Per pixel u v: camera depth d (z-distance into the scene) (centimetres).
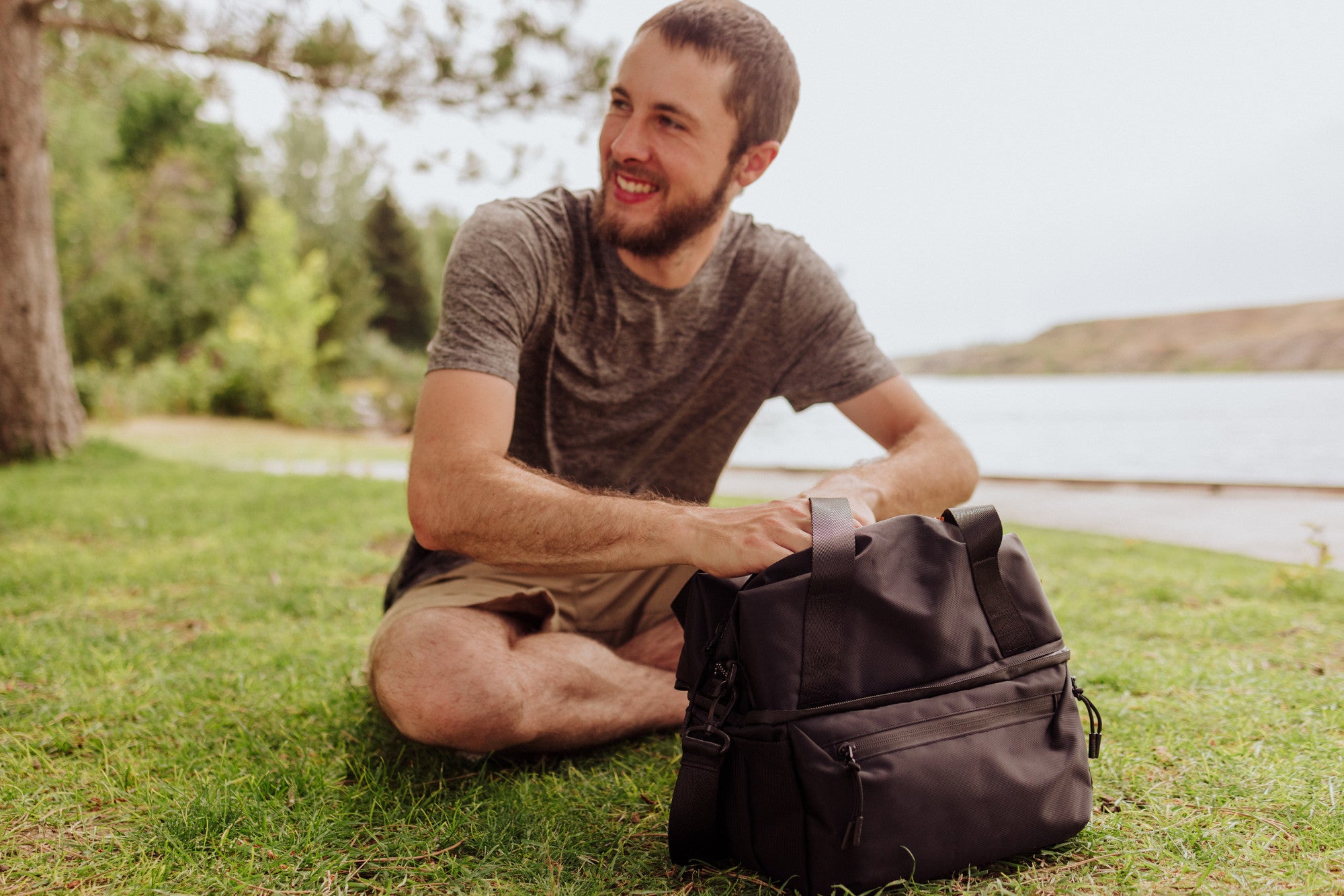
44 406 746
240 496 577
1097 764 149
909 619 112
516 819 132
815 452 1344
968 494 176
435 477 141
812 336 190
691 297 174
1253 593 304
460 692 138
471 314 152
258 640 243
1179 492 704
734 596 115
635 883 116
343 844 126
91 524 449
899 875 106
